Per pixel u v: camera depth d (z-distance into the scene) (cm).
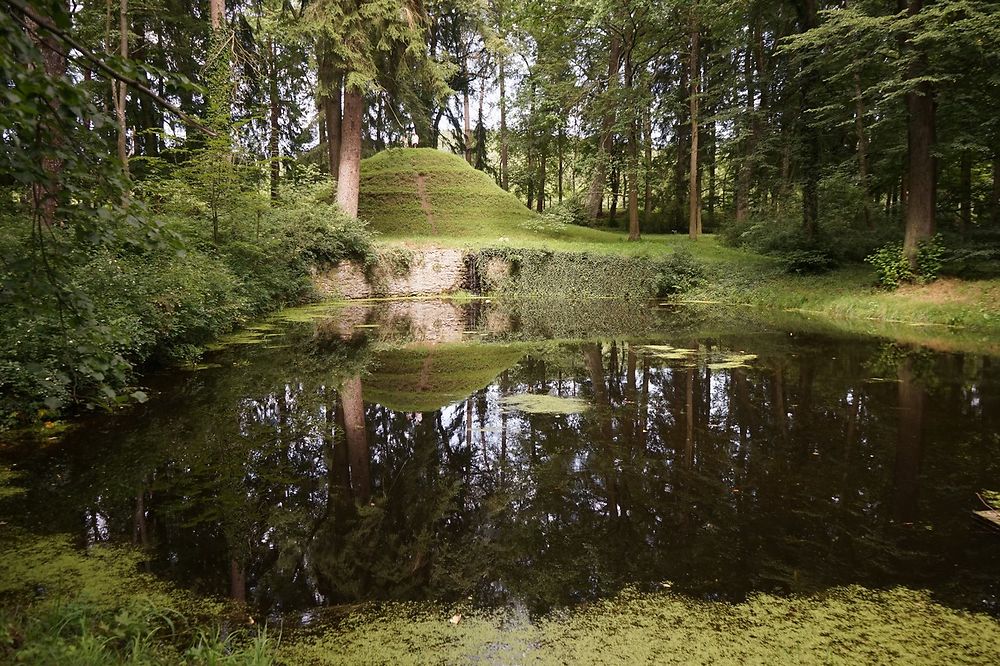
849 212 1495
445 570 257
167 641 202
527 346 862
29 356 432
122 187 191
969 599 226
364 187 2223
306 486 355
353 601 232
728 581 243
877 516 303
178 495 339
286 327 1055
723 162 2392
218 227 1098
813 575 247
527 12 2005
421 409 525
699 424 473
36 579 242
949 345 826
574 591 238
